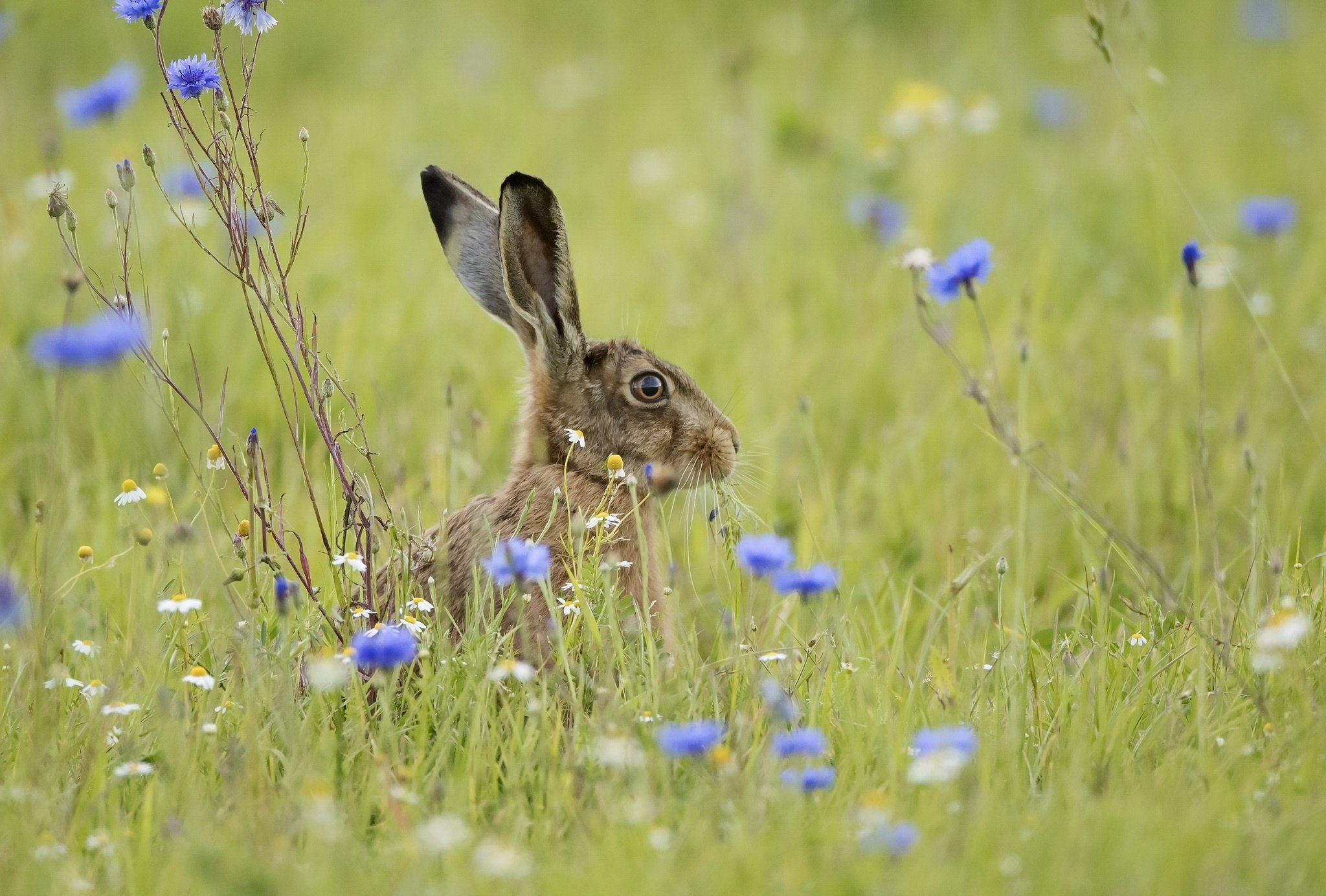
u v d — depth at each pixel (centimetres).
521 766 726
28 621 861
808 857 625
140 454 1166
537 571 762
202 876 595
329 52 2556
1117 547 1038
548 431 1027
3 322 1388
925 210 1759
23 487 1149
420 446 1215
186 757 705
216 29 867
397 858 637
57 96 2064
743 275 1625
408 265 1588
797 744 690
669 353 1403
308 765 703
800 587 778
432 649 834
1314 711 761
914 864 587
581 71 2541
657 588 973
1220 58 2539
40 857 629
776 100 2127
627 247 1748
